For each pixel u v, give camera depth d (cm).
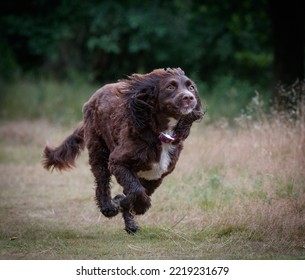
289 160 1204
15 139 2036
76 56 3130
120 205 898
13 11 2812
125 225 973
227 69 3050
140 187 888
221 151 1320
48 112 2438
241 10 2375
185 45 2973
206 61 3056
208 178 1221
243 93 2345
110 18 2666
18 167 1631
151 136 883
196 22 2897
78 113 2397
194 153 1360
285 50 2002
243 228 941
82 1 2641
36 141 1975
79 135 1082
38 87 2634
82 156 1675
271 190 1098
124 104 899
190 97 842
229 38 2920
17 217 1105
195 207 1082
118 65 3114
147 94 877
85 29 2962
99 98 990
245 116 1425
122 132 902
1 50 2895
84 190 1326
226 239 919
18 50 3188
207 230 955
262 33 2567
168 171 922
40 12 2770
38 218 1098
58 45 3006
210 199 1113
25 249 887
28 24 2756
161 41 2975
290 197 1047
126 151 887
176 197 1145
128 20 2650
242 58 2988
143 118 877
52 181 1448
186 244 903
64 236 962
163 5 2703
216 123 1612
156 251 873
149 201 896
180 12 2866
